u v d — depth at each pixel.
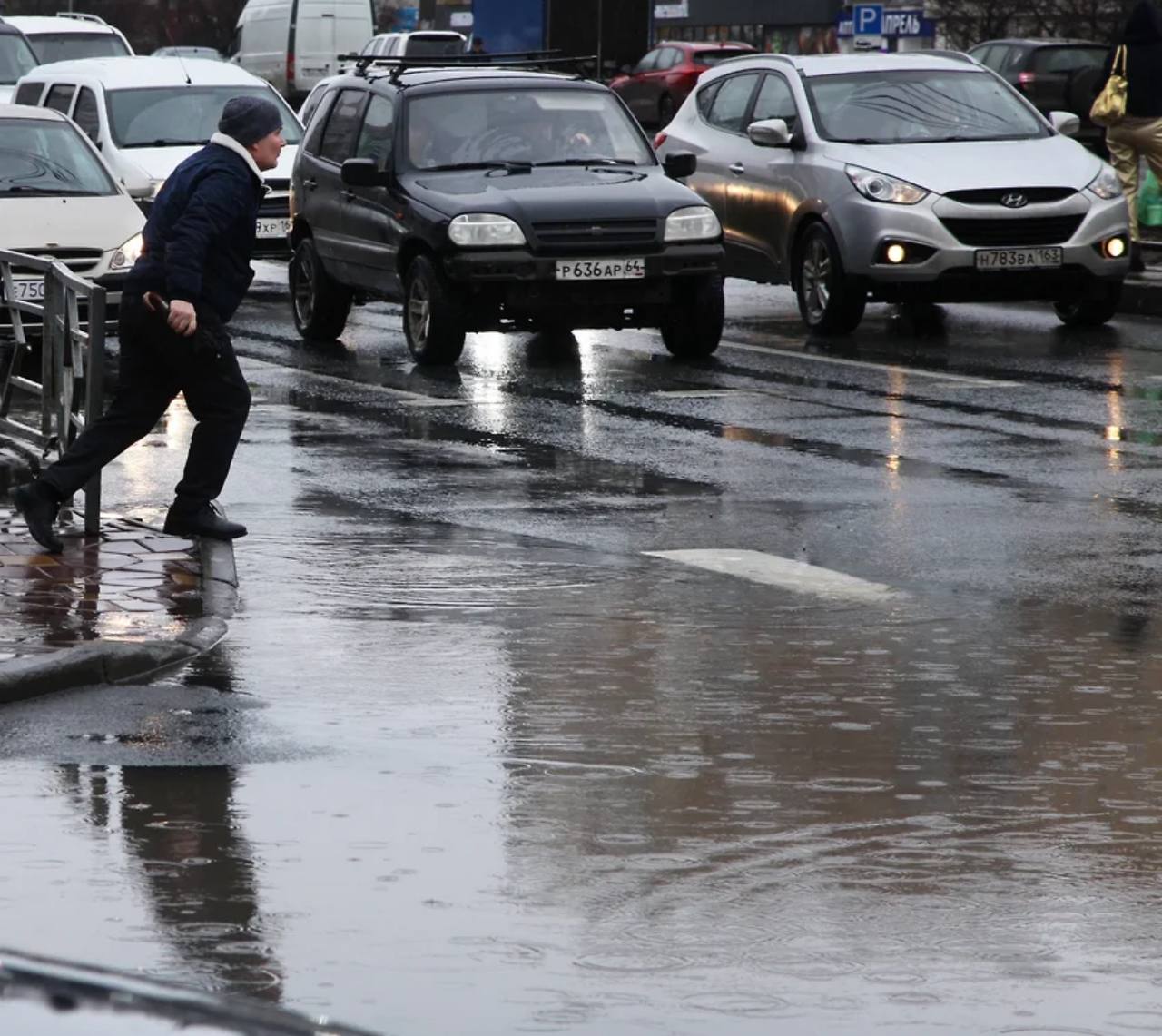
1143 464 34.34
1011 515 29.98
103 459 26.73
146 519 29.23
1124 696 19.94
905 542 28.05
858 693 20.03
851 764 17.45
